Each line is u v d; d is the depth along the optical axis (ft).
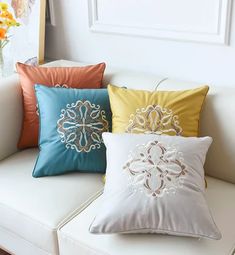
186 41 5.86
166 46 6.11
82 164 5.33
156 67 6.39
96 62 7.07
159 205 4.00
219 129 5.12
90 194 5.05
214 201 4.75
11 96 5.97
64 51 7.43
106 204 4.15
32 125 5.99
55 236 4.53
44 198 4.93
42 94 5.62
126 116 5.13
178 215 3.94
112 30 6.48
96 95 5.53
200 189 4.20
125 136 4.67
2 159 6.04
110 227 4.00
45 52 7.73
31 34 7.19
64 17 7.06
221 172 5.25
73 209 4.76
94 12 6.57
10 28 7.35
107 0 6.36
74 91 5.58
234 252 3.98
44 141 5.48
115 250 4.04
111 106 5.40
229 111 5.01
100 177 5.41
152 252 3.97
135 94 5.29
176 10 5.76
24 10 7.16
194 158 4.39
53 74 6.00
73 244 4.32
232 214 4.50
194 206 3.98
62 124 5.36
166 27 5.92
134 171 4.25
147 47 6.32
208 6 5.44
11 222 4.95
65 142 5.31
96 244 4.15
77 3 6.74
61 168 5.35
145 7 6.03
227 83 5.78
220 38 5.49
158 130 4.95
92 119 5.38
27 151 6.18
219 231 3.94
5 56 7.36
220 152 5.18
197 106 5.11
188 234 3.94
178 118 5.01
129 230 4.05
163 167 4.23
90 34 6.88
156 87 5.68
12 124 6.08
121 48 6.63
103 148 5.34
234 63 5.59
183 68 6.10
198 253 3.92
